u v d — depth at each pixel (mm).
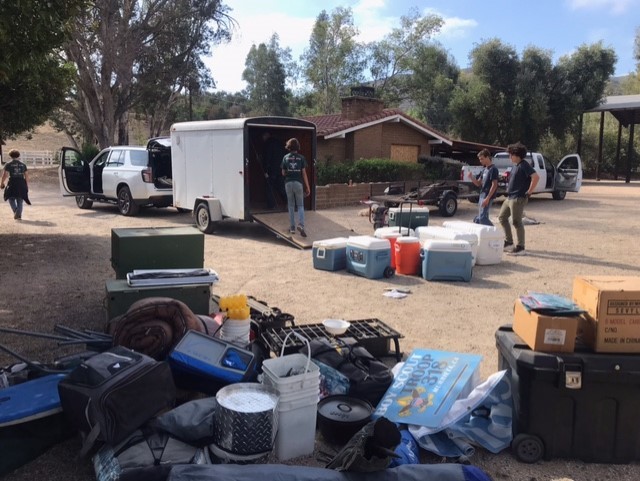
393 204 12578
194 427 3039
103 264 8211
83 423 3035
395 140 20969
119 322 3869
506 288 7359
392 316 6070
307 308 6305
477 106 31875
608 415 3230
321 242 8336
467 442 3385
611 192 23906
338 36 48469
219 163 10969
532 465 3270
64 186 14375
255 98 55375
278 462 3240
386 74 47938
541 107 30766
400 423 3377
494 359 4812
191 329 3945
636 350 3229
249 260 8875
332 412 3480
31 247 9445
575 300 3578
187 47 29484
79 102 29531
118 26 26312
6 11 5469
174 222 12672
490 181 9836
